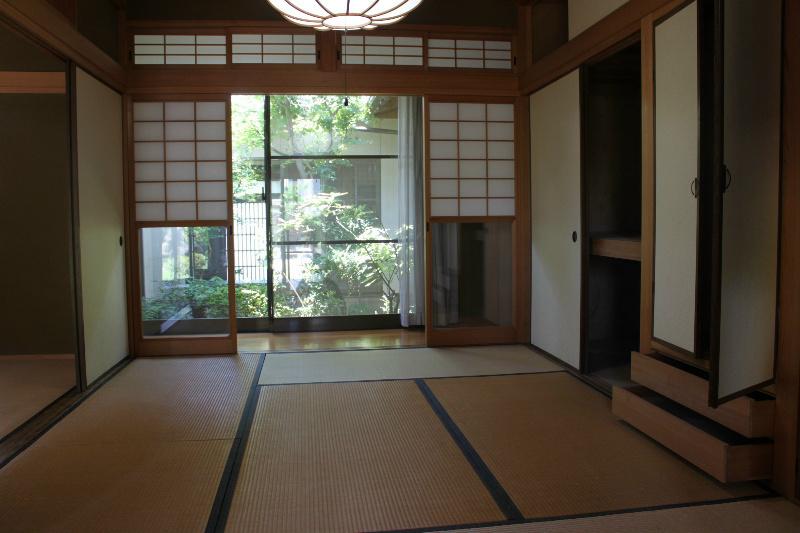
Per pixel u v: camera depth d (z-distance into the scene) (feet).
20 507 7.72
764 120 7.93
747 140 7.73
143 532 7.12
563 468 8.90
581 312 13.92
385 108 19.86
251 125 19.58
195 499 7.95
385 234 19.99
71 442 9.92
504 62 17.04
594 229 15.05
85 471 8.81
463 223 17.30
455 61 16.80
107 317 14.37
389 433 10.35
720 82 7.18
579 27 13.52
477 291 17.46
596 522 7.34
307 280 19.81
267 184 19.49
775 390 8.16
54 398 12.35
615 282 16.05
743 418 8.23
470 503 7.84
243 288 19.79
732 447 8.01
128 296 15.84
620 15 11.51
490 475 8.67
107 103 14.52
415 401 12.09
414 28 16.49
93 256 13.51
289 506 7.77
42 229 15.89
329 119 19.63
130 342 15.90
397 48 16.52
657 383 10.03
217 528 7.21
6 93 15.62
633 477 8.59
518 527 7.24
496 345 17.21
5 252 15.80
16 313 15.92
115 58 15.38
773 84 8.00
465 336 17.26
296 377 13.91
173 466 8.98
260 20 15.89
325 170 19.72
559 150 14.83
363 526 7.28
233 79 15.93
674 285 10.02
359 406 11.79
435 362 15.25
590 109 14.94
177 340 16.14
